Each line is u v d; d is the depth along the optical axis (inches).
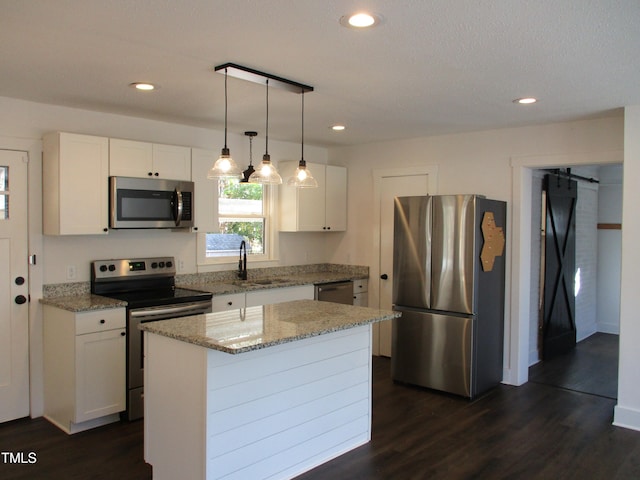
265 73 118.0
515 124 175.3
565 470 119.9
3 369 145.6
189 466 100.7
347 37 95.0
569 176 235.0
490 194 188.2
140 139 171.2
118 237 167.8
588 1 77.8
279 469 111.2
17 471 117.3
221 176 121.1
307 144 225.6
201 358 97.6
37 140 149.0
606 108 148.7
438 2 79.4
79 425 140.8
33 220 149.2
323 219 222.8
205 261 193.5
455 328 170.6
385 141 216.7
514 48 99.7
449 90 132.0
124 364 145.0
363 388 133.4
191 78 123.0
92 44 99.7
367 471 118.0
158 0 79.9
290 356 113.0
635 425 144.1
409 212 180.4
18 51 104.1
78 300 147.8
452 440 136.2
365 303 227.3
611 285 277.7
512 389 180.2
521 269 182.5
